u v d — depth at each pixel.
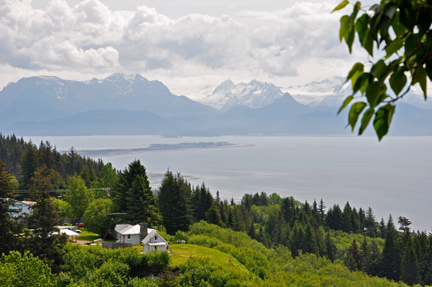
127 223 99.44
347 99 3.52
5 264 40.00
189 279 60.09
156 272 64.50
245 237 124.50
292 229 180.00
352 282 94.75
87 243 89.94
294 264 107.38
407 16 3.16
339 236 190.62
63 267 59.62
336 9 3.42
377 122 3.49
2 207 60.47
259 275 82.69
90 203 106.06
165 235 96.88
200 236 99.06
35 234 61.25
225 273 64.25
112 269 58.53
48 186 62.75
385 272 132.50
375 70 3.27
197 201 150.12
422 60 3.20
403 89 3.27
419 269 127.88
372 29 3.22
